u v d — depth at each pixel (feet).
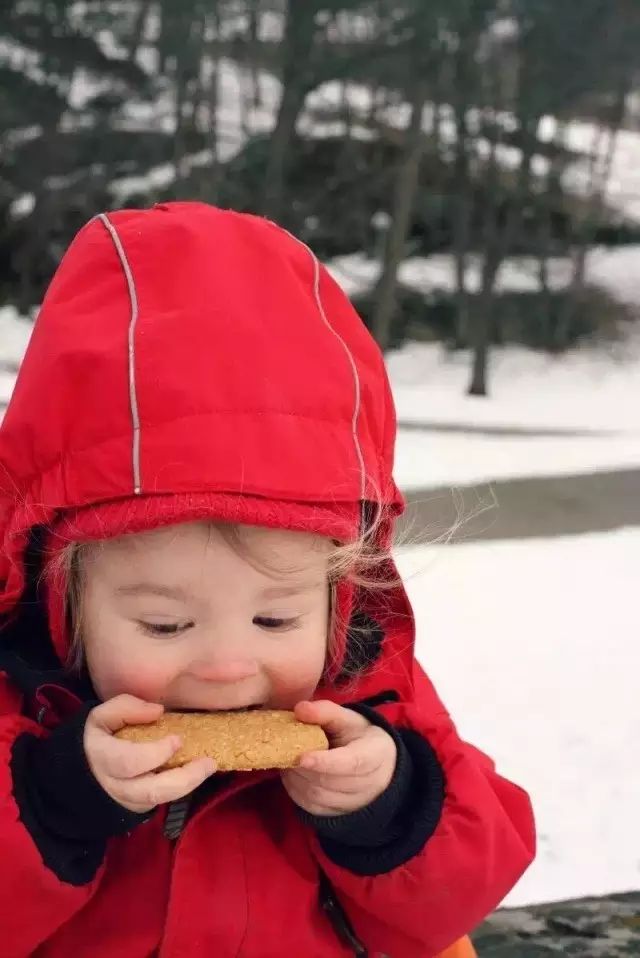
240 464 2.50
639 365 30.94
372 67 25.64
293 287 2.87
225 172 27.40
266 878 2.87
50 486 2.58
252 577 2.53
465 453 13.39
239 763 2.44
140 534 2.48
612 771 5.81
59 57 27.14
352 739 2.68
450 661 7.23
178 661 2.56
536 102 27.94
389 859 2.70
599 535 10.20
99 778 2.39
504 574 8.97
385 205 31.24
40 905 2.48
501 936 4.22
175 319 2.66
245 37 26.08
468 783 2.84
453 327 32.24
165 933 2.70
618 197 36.24
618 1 24.86
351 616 3.13
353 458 2.71
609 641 7.73
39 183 28.25
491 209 28.35
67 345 2.64
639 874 4.83
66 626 2.80
